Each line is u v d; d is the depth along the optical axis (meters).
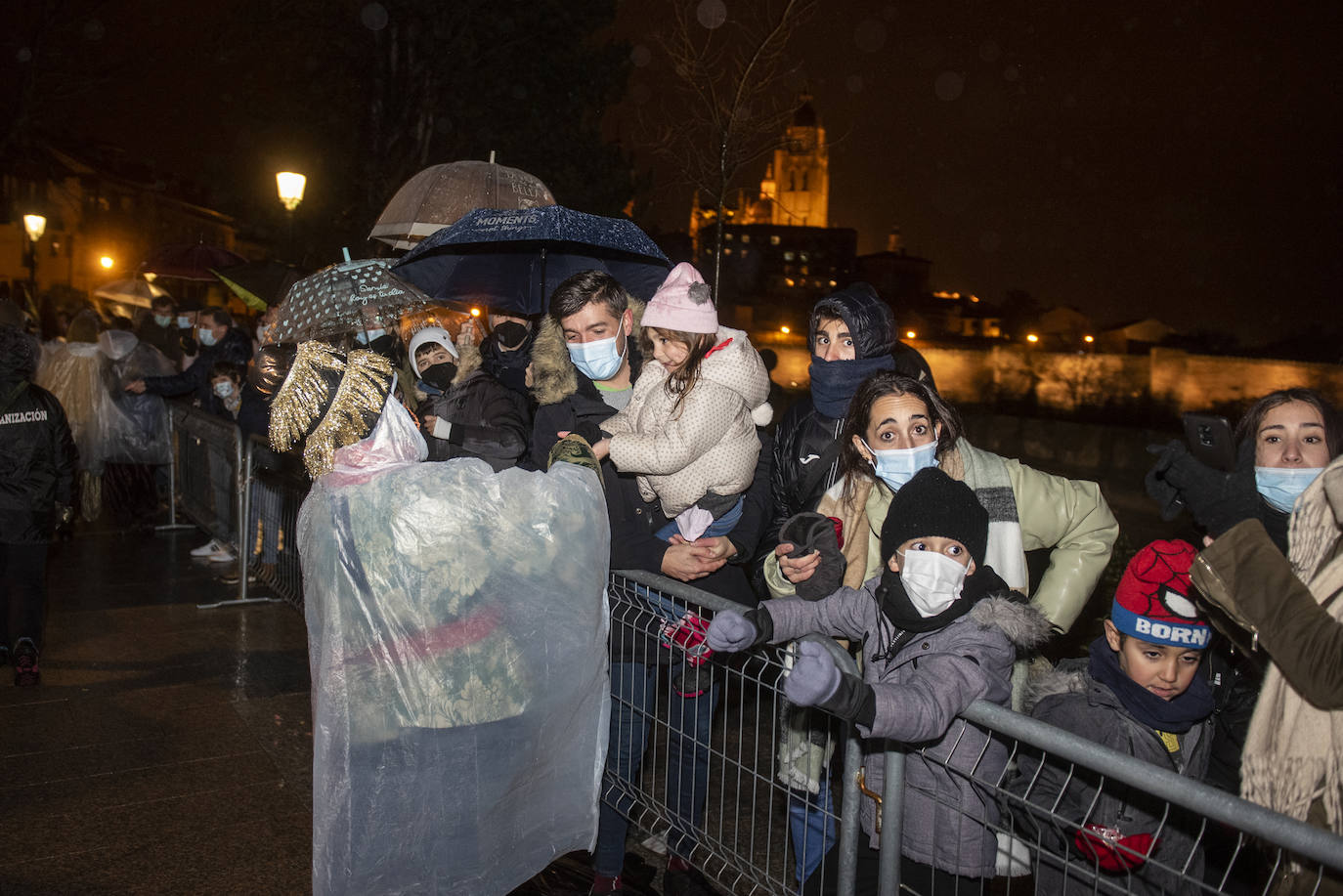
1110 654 2.37
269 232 22.73
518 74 23.02
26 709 4.90
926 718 2.04
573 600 2.70
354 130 21.94
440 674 2.53
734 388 3.04
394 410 2.65
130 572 7.57
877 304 3.14
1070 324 51.25
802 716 2.79
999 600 2.26
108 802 3.98
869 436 2.73
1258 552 1.93
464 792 2.57
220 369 7.66
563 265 5.39
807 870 2.98
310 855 3.62
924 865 2.40
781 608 2.62
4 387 4.99
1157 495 2.41
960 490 2.33
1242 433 2.46
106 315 16.80
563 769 2.77
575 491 2.73
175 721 4.79
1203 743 2.46
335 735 2.47
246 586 6.88
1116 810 2.23
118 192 45.66
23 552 5.14
